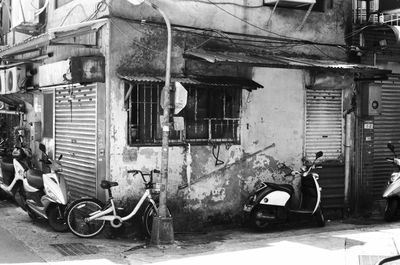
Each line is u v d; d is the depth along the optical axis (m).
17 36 14.79
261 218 9.89
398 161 10.82
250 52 10.45
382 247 8.49
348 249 8.35
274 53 10.70
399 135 12.22
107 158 9.27
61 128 11.33
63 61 10.10
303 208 10.53
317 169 11.24
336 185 11.46
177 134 9.86
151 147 9.55
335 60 11.26
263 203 9.84
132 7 9.32
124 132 9.33
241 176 10.46
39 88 12.10
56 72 10.48
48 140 12.15
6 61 14.41
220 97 10.27
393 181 10.83
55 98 11.62
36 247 8.25
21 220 10.45
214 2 10.05
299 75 10.98
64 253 7.93
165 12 9.60
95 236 9.03
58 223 9.39
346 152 11.53
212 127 10.22
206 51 9.90
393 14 11.40
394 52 11.79
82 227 9.05
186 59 9.79
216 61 8.61
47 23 12.16
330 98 11.37
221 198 10.27
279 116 10.80
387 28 10.95
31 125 13.43
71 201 9.92
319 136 11.28
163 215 8.63
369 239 9.10
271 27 10.67
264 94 10.62
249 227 10.33
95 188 9.62
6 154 12.27
